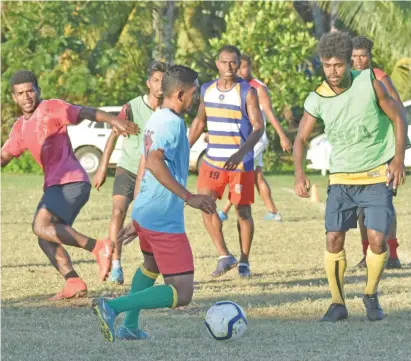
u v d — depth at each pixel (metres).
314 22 97.00
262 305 23.83
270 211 46.38
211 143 29.03
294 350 18.23
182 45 96.12
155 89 26.48
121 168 27.55
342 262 21.69
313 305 23.59
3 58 83.62
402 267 31.98
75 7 85.06
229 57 28.27
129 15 88.56
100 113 22.95
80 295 25.19
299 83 80.38
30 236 40.47
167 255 18.12
